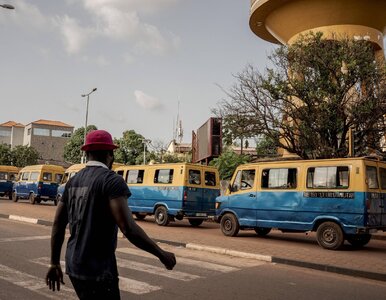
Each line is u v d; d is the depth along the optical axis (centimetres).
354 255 994
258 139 1916
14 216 1639
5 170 3334
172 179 1647
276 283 691
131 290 618
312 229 1141
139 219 1906
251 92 1833
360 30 2598
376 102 1631
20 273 709
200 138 2831
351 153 1401
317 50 1698
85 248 275
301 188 1175
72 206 290
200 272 759
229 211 1349
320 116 1639
